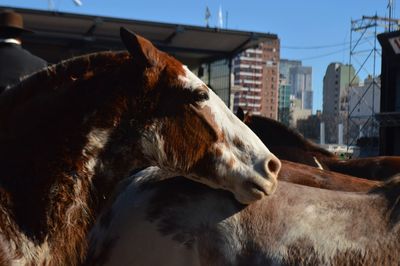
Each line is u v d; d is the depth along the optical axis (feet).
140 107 9.37
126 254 9.46
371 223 9.30
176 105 9.37
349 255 8.95
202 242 9.19
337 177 11.90
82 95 9.37
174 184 9.82
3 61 13.37
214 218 9.24
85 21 47.39
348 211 9.45
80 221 9.13
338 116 216.33
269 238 9.05
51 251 8.78
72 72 9.63
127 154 9.43
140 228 9.46
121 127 9.36
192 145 9.35
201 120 9.37
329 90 312.50
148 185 10.00
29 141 9.16
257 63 273.13
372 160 16.83
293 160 17.24
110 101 9.31
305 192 9.73
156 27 49.42
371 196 9.82
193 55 61.46
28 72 13.41
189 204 9.43
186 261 9.21
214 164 9.30
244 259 9.01
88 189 9.20
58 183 8.91
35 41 53.26
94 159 9.22
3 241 8.33
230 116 9.68
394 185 9.83
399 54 70.85
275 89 274.98
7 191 8.70
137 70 9.46
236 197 9.27
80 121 9.22
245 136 9.52
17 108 9.51
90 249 9.73
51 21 47.39
